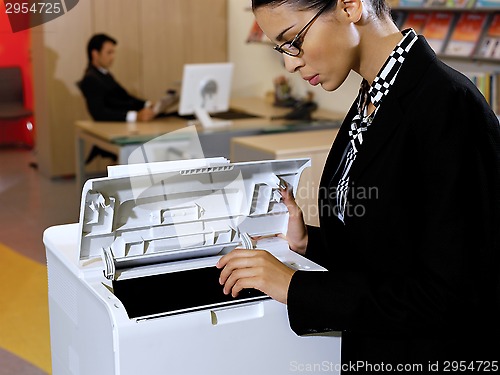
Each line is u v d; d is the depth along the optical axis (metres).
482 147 1.05
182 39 6.23
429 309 1.04
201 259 1.38
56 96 5.86
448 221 1.02
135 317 1.13
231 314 1.20
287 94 5.43
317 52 1.07
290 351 1.26
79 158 5.01
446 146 1.02
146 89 6.18
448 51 3.97
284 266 1.18
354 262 1.21
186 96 4.65
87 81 4.98
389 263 1.11
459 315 1.05
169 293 1.24
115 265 1.30
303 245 1.45
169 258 1.36
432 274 1.03
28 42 6.62
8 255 4.15
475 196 1.04
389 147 1.08
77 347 1.31
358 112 1.24
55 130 5.93
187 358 1.17
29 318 3.29
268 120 4.85
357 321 1.10
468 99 1.04
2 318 3.28
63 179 6.02
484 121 1.05
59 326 1.41
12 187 5.75
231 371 1.21
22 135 7.35
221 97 4.82
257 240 1.45
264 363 1.25
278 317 1.24
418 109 1.05
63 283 1.35
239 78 6.35
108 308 1.12
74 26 5.77
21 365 2.83
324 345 1.29
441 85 1.04
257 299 1.22
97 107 4.96
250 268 1.18
